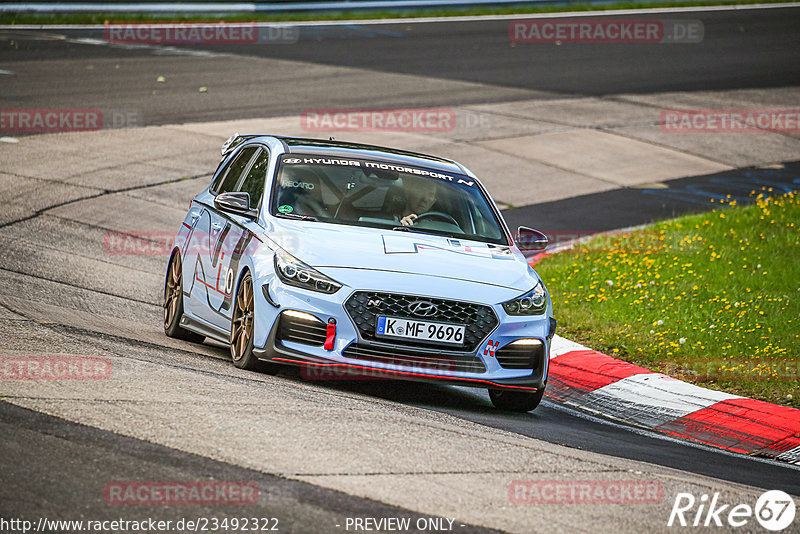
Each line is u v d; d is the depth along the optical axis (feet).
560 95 306.14
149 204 181.47
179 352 96.89
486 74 327.26
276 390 81.00
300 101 271.69
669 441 90.02
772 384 106.01
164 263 151.02
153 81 284.00
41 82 271.69
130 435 64.80
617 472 70.03
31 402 69.62
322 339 85.35
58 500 53.93
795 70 362.94
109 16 378.94
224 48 341.41
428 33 393.29
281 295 86.63
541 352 90.58
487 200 104.94
